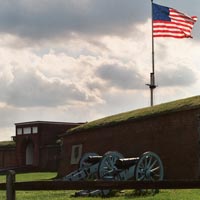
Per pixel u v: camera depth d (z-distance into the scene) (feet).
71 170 136.15
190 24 114.42
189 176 92.12
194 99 98.94
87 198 65.05
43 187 30.22
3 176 165.68
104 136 120.57
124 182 29.48
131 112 121.49
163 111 100.01
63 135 141.69
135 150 108.17
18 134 227.20
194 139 91.91
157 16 115.44
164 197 62.13
